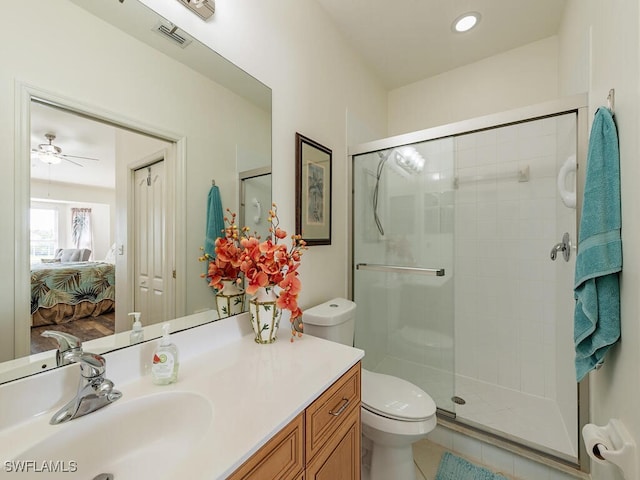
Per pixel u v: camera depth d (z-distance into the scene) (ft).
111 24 2.77
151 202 3.11
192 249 3.52
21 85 2.23
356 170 6.73
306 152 5.22
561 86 5.97
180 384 2.70
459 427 5.30
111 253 2.80
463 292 7.38
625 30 2.85
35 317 2.30
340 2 5.44
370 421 4.12
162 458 2.28
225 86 3.84
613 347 3.20
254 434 2.01
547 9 5.58
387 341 7.00
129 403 2.38
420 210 6.53
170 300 3.29
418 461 5.00
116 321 2.82
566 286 5.41
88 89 2.62
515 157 6.67
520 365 6.68
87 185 2.63
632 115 2.67
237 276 4.02
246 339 3.94
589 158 3.36
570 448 4.72
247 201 4.17
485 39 6.41
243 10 4.06
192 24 3.42
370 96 7.53
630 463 2.63
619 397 3.01
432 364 6.44
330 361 3.23
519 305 6.70
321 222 5.71
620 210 2.97
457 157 7.31
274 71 4.58
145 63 3.03
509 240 6.81
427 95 7.92
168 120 3.26
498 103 6.93
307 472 2.50
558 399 6.03
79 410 2.17
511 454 4.73
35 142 2.31
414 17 5.78
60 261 2.45
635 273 2.61
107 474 2.15
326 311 5.10
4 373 2.14
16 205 2.22
